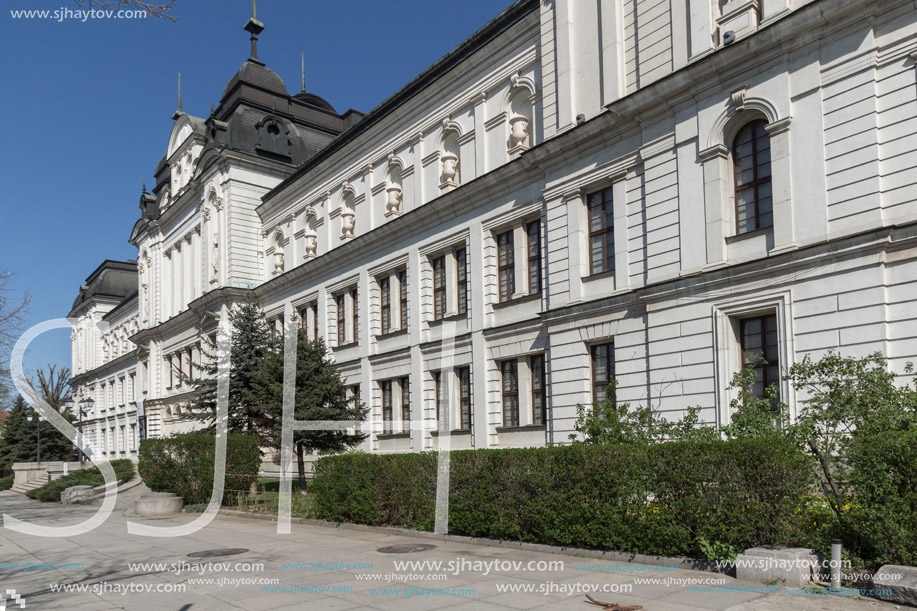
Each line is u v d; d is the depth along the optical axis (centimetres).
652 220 1852
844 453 948
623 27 2023
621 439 1225
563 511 1149
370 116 3156
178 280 4941
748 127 1686
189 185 4550
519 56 2403
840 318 1439
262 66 4462
